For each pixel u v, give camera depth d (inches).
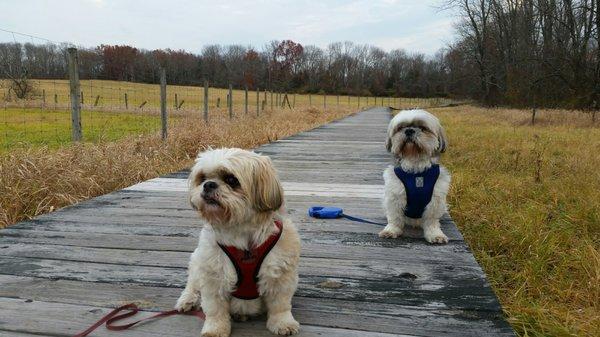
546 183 95.3
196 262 33.2
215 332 32.0
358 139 172.6
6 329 34.0
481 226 67.4
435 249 50.6
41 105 360.8
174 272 44.3
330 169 105.6
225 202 31.6
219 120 208.7
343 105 668.7
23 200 74.8
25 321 35.1
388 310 36.6
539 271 51.6
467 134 201.5
